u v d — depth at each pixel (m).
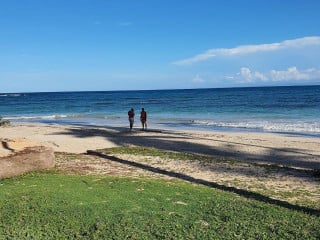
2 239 7.14
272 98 90.69
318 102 70.62
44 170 12.92
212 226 7.77
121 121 42.88
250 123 37.50
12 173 11.88
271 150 21.17
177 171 13.67
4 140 14.32
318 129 31.73
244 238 7.23
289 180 12.55
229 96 111.94
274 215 8.49
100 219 8.02
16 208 8.63
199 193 10.20
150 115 51.22
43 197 9.34
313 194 10.82
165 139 25.08
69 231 7.52
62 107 77.56
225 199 9.71
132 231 7.48
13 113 62.09
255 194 10.52
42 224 7.82
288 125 34.97
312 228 7.75
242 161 17.00
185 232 7.45
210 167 14.46
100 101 102.56
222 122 38.97
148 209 8.67
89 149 20.31
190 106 70.06
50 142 22.80
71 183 10.81
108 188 10.34
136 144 22.83
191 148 21.61
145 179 11.96
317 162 18.14
